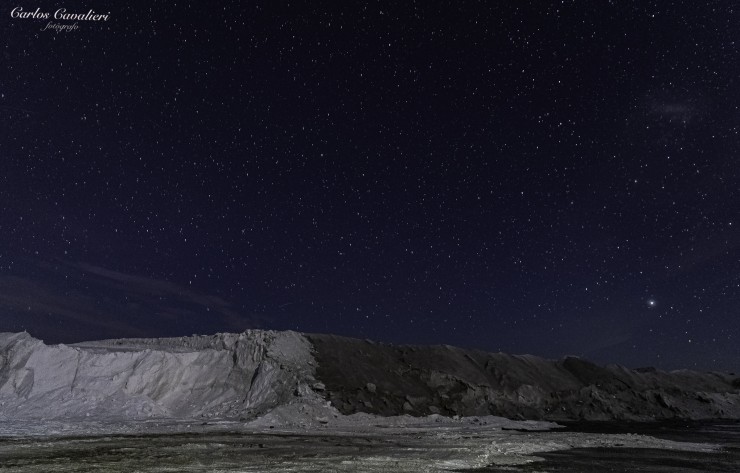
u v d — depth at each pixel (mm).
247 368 26250
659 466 13211
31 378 23750
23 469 10844
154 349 27891
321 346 29078
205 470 11023
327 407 23453
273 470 11164
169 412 23172
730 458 14875
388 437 18469
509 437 19312
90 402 22703
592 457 14617
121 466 11352
